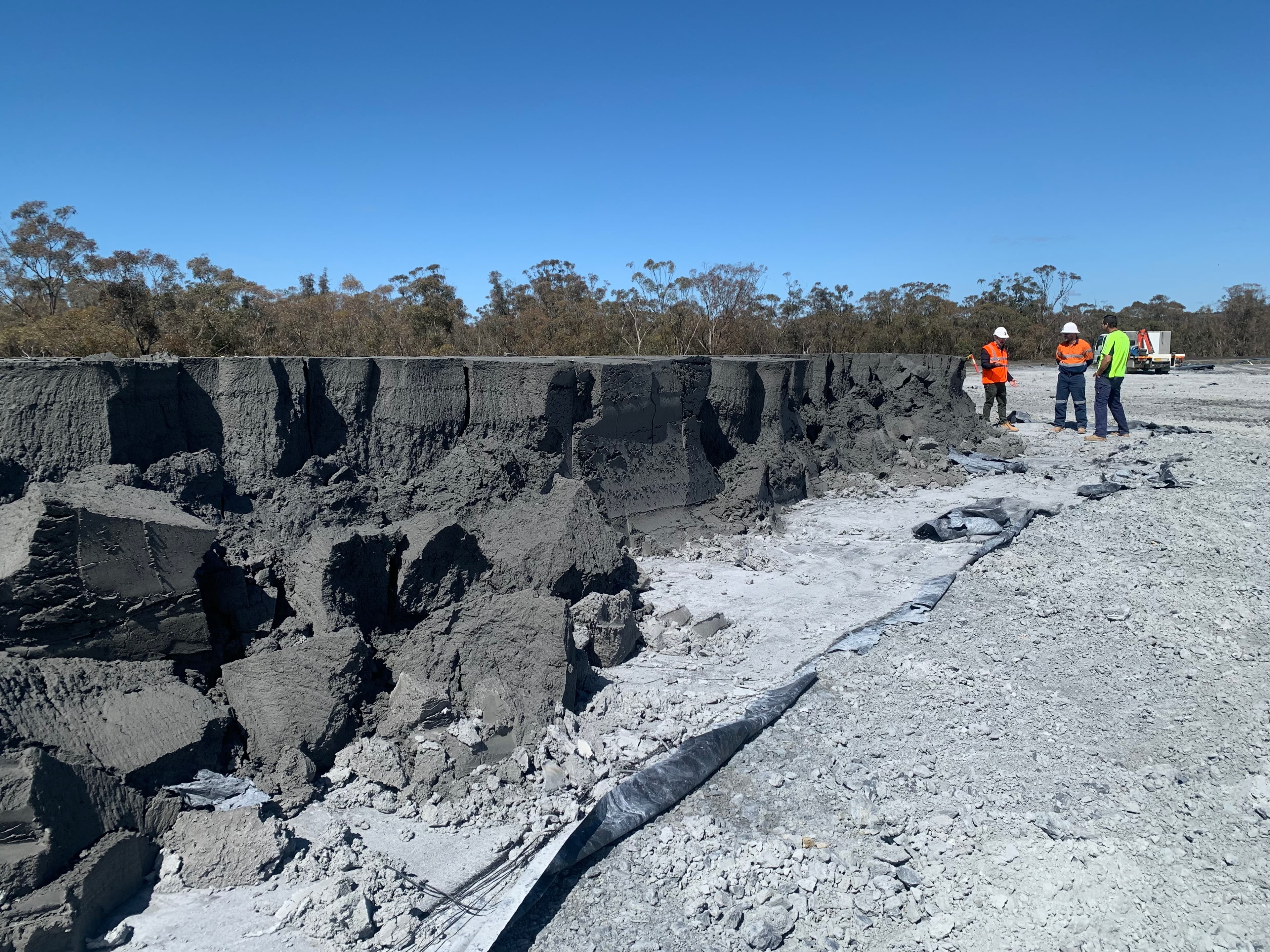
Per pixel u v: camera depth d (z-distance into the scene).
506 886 3.68
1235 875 3.61
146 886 3.58
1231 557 8.41
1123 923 3.34
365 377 6.95
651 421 9.37
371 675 4.86
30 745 3.52
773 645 6.46
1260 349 59.25
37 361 5.04
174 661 4.45
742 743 4.83
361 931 3.30
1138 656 6.08
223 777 4.05
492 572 6.29
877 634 6.54
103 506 4.31
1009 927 3.36
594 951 3.27
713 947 3.29
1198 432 16.94
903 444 14.40
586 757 4.69
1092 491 11.48
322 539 5.22
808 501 11.71
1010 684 5.62
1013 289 60.25
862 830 4.03
